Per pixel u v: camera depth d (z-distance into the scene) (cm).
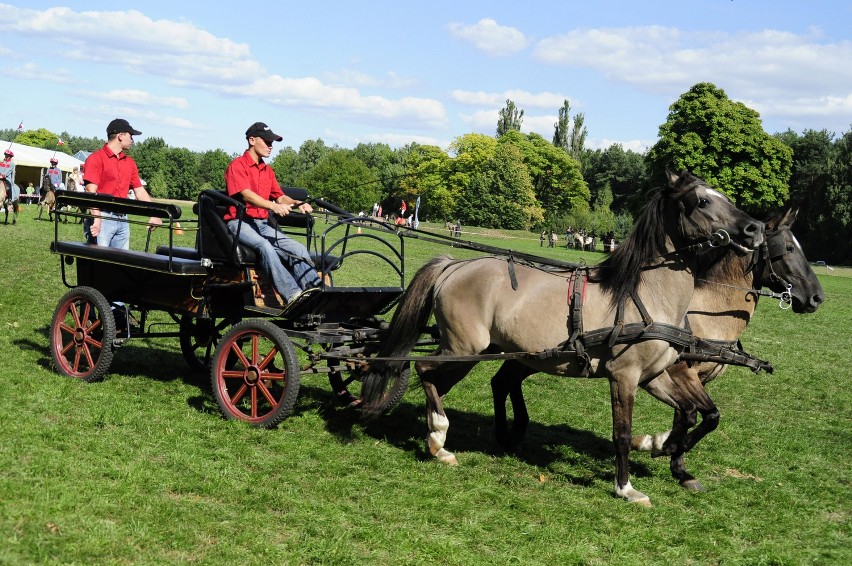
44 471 560
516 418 761
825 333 1886
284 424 762
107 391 792
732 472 766
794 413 1037
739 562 541
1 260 1656
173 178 11062
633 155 11050
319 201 770
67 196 845
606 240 6056
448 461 695
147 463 600
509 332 667
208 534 501
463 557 503
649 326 636
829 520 645
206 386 865
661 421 914
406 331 717
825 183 6669
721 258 745
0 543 453
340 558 482
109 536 475
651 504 641
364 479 631
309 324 763
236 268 775
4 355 896
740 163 5869
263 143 809
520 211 7500
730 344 740
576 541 547
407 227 732
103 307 809
